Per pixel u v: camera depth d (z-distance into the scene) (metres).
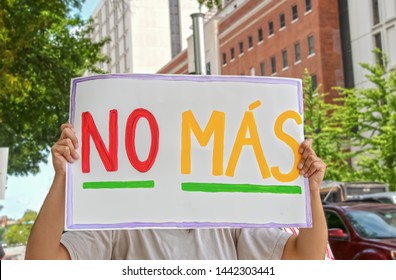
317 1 46.44
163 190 2.86
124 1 16.36
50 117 15.90
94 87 2.91
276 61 51.28
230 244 2.97
